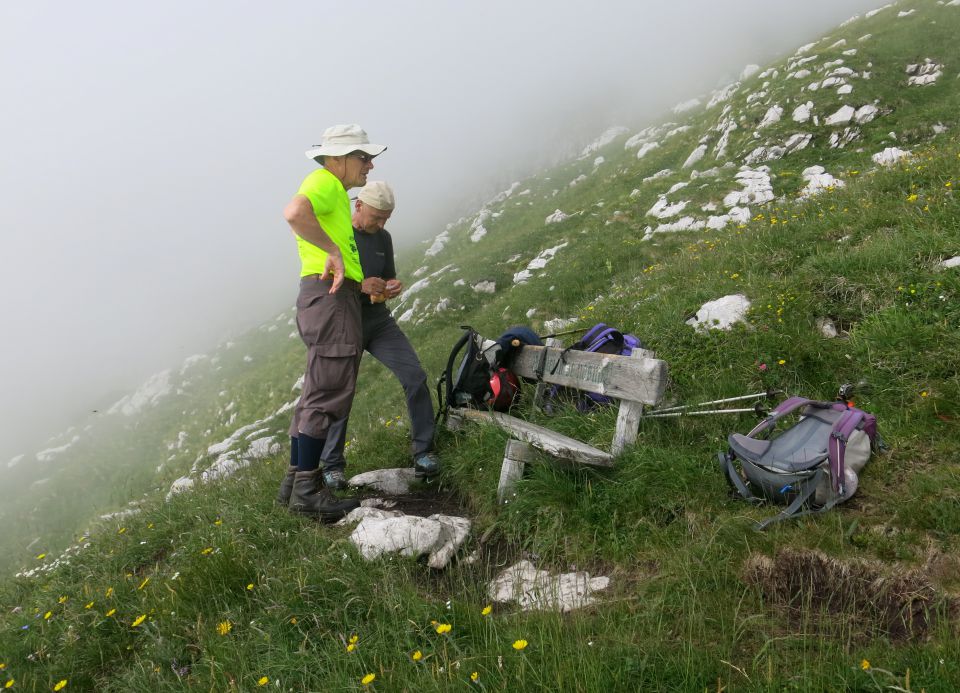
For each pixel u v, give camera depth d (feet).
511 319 48.01
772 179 52.80
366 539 12.80
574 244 59.06
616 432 14.80
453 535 13.50
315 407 14.88
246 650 10.12
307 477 15.20
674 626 9.25
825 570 9.70
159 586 12.82
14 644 12.91
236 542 13.35
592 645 8.63
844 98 60.08
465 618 10.00
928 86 59.36
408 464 19.60
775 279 20.79
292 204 13.53
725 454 12.52
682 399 16.51
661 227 50.72
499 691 8.09
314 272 14.79
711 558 10.37
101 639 12.00
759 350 17.02
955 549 9.19
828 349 16.24
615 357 15.20
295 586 11.35
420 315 64.18
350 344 14.78
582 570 11.57
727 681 7.91
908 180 24.66
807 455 11.59
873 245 19.15
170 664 10.68
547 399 18.70
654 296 24.35
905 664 7.53
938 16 70.23
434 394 32.09
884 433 12.60
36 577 18.93
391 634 9.86
